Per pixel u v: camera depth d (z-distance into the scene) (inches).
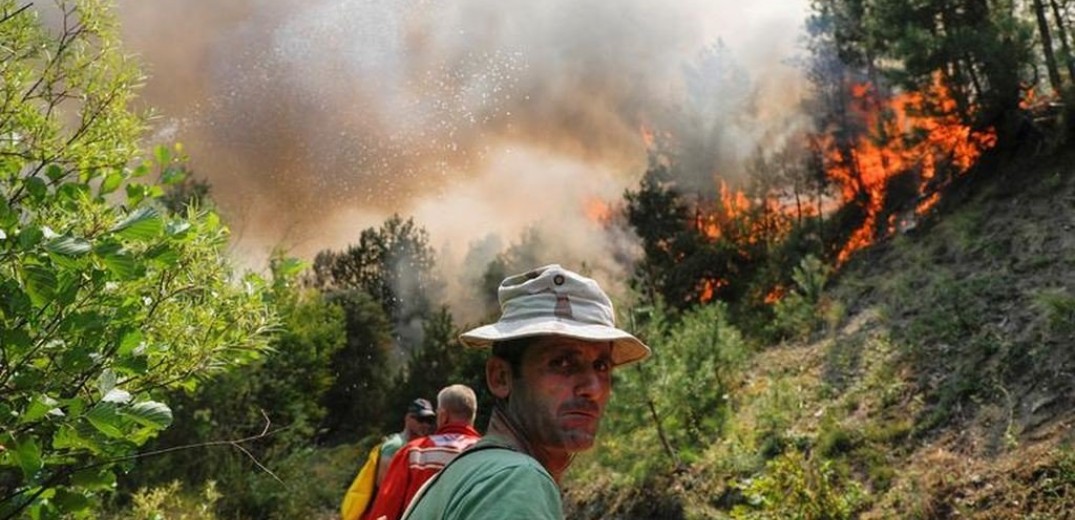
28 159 117.2
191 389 120.8
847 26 876.6
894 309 508.7
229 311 118.5
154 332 112.3
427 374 746.8
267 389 529.0
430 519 47.0
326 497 550.6
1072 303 383.2
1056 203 507.5
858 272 618.8
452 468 48.8
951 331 435.2
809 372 500.7
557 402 54.7
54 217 107.0
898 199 698.8
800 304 610.5
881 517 334.3
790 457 321.4
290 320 625.3
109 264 94.4
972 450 345.4
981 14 611.8
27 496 101.0
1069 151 546.9
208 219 121.6
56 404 88.2
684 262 872.3
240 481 466.0
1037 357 371.9
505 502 43.1
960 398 382.0
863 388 441.4
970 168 619.8
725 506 399.5
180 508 390.0
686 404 462.9
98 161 121.4
